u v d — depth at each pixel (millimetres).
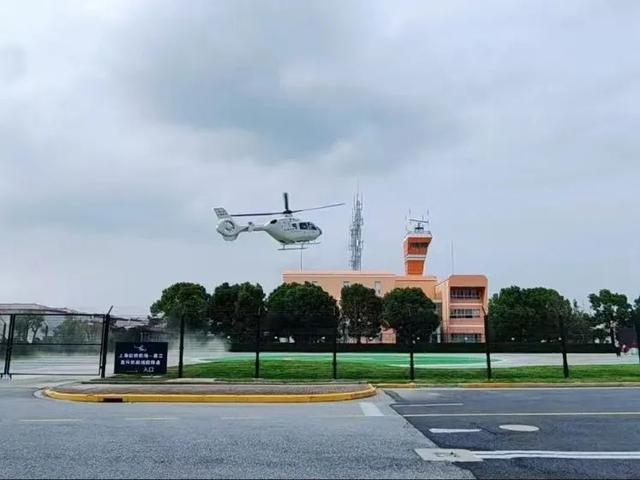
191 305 70312
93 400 13945
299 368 22172
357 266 110000
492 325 77688
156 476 6125
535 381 18562
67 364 28484
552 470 6461
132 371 19953
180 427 9523
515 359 36312
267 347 52812
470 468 6527
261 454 7262
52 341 32406
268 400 13836
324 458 7027
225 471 6348
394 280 91938
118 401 13914
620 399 14023
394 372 21203
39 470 6395
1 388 17359
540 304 76125
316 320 70375
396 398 14570
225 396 13930
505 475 6219
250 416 11047
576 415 10984
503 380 18891
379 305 78875
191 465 6641
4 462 6801
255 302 73000
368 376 20000
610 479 6090
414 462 6820
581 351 48562
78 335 32656
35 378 20750
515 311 75312
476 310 86250
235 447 7727
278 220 62781
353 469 6449
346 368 22344
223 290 74875
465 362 31969
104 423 10016
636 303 82438
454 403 13273
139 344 20141
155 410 12133
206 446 7797
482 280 86812
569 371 21891
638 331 28641
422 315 74688
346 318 78750
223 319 73125
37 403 13508
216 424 9891
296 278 91250
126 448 7656
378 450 7535
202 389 15430
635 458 7098
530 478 6113
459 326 85750
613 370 22359
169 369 22172
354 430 9203
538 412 11469
